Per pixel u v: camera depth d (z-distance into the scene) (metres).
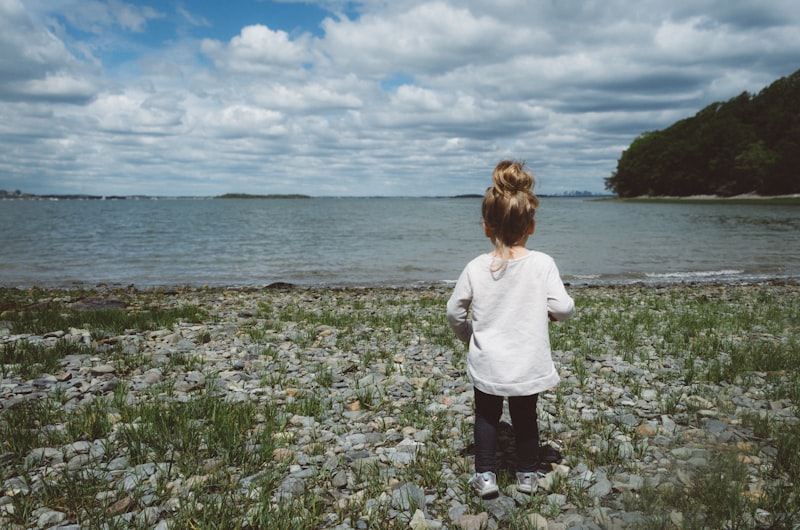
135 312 9.20
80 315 8.48
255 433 3.75
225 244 28.09
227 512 2.65
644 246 26.55
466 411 4.37
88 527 2.56
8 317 8.42
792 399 4.40
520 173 2.90
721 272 18.33
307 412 4.31
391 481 3.09
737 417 3.93
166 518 2.66
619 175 145.62
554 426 3.92
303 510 2.75
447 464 3.37
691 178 115.75
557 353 6.46
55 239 30.50
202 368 5.66
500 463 3.35
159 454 3.30
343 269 19.05
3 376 5.14
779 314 8.96
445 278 17.03
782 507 2.59
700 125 123.19
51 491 2.85
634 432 3.80
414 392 4.93
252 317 9.20
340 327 8.33
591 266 19.95
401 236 33.62
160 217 62.25
